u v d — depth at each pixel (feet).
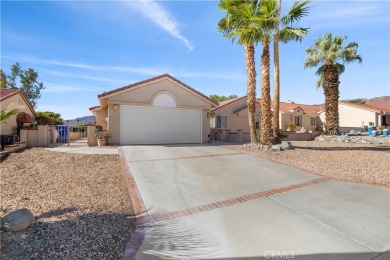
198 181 25.96
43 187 22.94
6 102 60.54
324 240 13.79
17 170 29.32
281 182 25.86
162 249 12.91
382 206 19.03
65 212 16.93
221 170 30.86
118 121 54.19
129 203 19.67
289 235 14.40
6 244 12.02
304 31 45.39
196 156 40.14
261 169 31.58
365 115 113.39
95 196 20.84
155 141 57.77
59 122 99.86
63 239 13.09
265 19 43.55
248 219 16.72
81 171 29.40
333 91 77.10
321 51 76.13
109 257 11.87
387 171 30.30
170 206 19.12
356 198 20.92
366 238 14.02
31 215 14.40
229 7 47.44
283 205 19.34
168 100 59.06
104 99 54.39
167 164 33.76
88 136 52.24
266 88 47.85
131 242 13.58
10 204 18.15
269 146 47.70
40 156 37.91
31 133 50.21
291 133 80.28
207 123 64.80
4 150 39.93
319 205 19.31
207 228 15.40
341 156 41.50
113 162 34.88
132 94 55.26
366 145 58.75
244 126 93.04
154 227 15.56
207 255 12.32
